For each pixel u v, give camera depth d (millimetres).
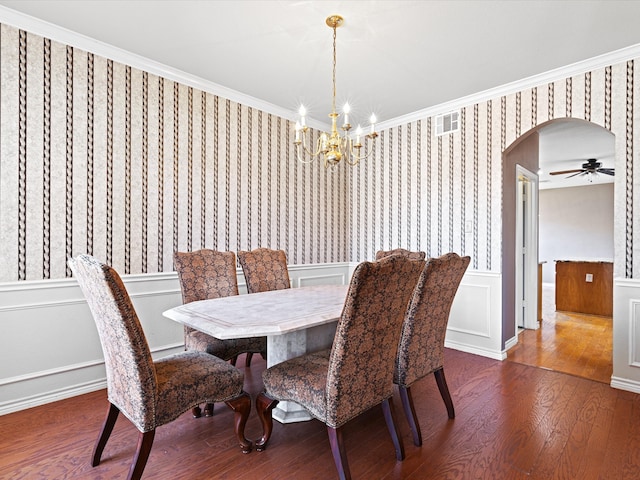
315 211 4324
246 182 3590
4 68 2242
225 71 3016
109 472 1680
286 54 2725
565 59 2791
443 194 3789
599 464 1752
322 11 2197
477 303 3529
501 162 3375
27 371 2334
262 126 3729
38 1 2127
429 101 3641
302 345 2199
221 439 1967
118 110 2732
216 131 3336
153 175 2928
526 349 3652
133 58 2766
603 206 8344
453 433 2033
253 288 2955
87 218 2588
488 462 1769
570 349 3650
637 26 2346
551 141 5121
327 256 4484
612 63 2734
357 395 1611
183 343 3096
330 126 4418
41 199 2389
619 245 2717
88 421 2162
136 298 2824
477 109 3516
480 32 2414
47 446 1895
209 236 3295
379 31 2404
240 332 1657
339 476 1548
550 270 9094
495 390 2623
